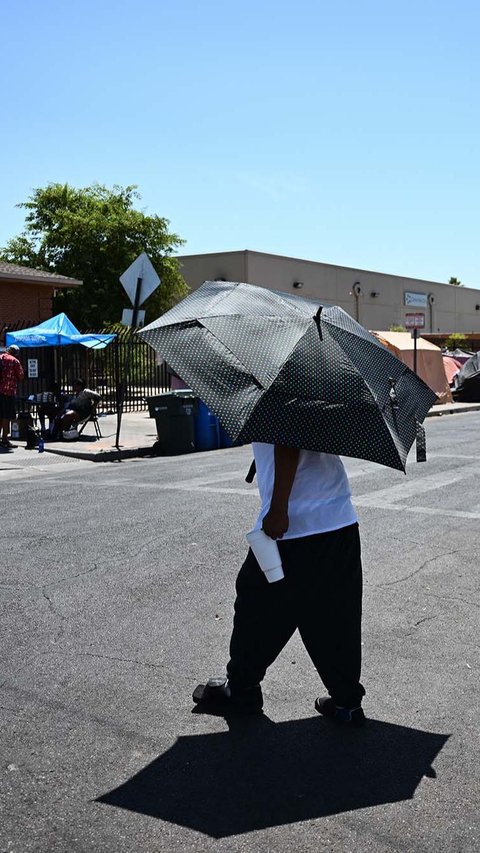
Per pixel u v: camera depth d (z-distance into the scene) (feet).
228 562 22.13
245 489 34.04
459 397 98.27
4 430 50.72
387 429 11.21
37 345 62.54
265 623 12.51
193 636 16.62
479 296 238.07
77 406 53.52
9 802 10.57
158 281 49.26
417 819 10.35
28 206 140.05
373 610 18.56
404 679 14.80
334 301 175.83
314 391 11.03
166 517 28.02
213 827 10.09
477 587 20.30
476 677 14.93
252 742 12.32
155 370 80.74
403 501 31.30
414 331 82.38
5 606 18.45
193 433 51.19
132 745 12.14
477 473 38.78
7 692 13.94
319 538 12.16
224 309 12.13
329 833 10.02
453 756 12.00
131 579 20.54
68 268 131.13
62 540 24.61
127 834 9.91
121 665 15.12
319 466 12.21
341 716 12.91
